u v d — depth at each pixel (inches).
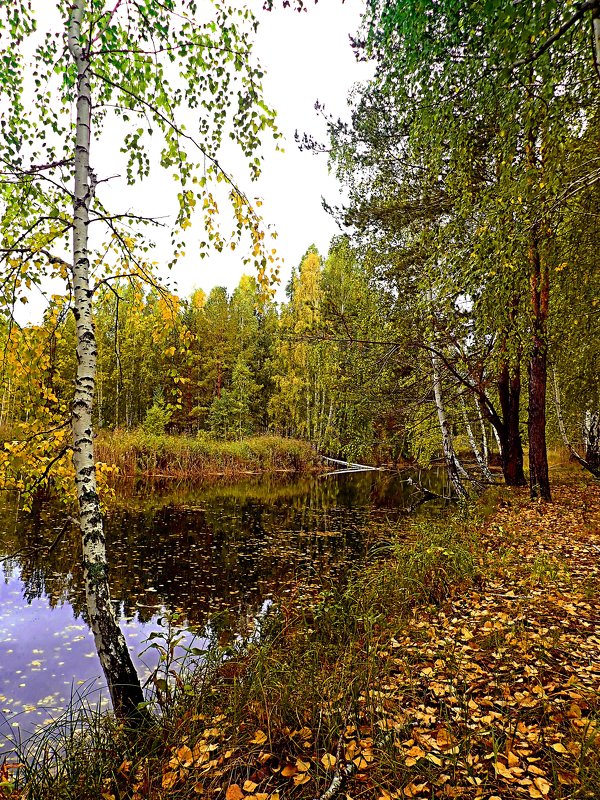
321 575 292.4
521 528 287.4
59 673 179.3
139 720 116.6
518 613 159.6
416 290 362.0
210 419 1245.7
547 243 217.2
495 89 164.2
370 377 422.6
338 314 422.6
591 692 108.0
